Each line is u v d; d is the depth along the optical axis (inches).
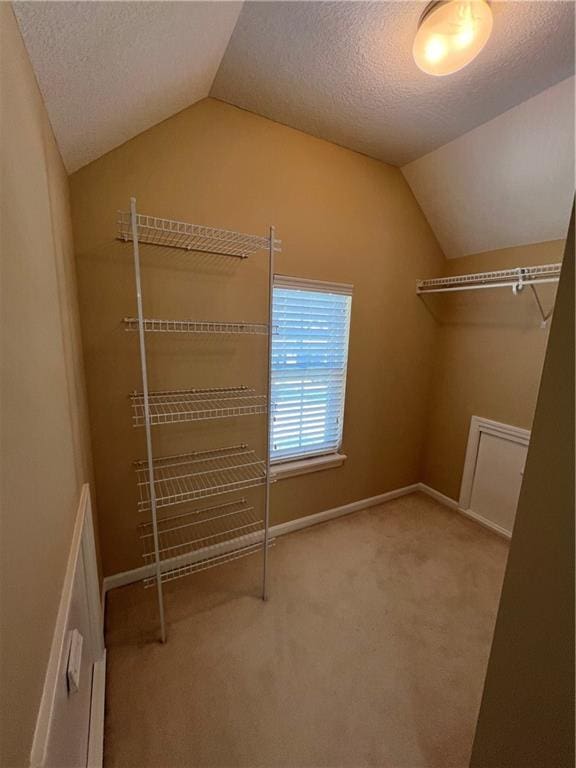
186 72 46.3
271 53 49.4
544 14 43.0
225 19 40.7
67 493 34.7
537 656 25.8
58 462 31.1
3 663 15.6
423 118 65.5
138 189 56.4
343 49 48.7
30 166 27.1
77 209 53.0
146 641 56.7
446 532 90.7
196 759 41.7
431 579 73.5
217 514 75.9
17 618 17.8
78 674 32.6
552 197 70.7
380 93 58.3
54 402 31.3
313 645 57.1
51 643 24.9
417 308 98.1
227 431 73.1
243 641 57.4
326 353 85.0
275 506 84.7
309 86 56.6
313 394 85.1
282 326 76.0
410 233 91.7
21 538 19.3
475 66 52.1
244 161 64.6
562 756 24.4
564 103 57.4
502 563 79.0
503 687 28.6
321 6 41.8
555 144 63.1
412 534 89.5
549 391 23.9
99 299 56.9
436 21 41.5
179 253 61.6
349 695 49.6
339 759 42.3
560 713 24.4
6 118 21.1
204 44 42.6
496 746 29.5
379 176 83.0
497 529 90.7
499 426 89.8
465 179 78.9
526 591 26.2
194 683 50.3
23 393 21.7
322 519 93.6
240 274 68.0
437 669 53.9
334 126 68.3
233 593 67.8
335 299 83.7
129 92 41.4
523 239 81.7
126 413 62.6
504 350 88.4
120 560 67.4
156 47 35.9
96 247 55.2
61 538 30.3
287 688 50.1
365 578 73.2
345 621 62.2
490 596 69.2
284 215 70.7
